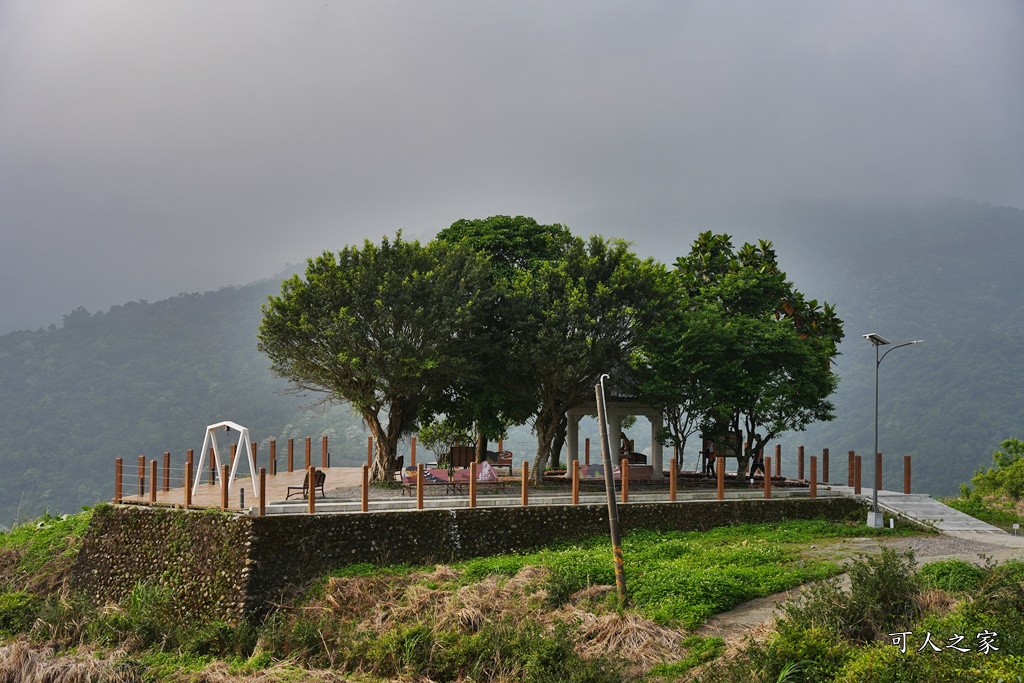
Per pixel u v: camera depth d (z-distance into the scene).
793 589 18.88
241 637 18.92
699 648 16.00
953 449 108.50
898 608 15.64
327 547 21.39
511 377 30.02
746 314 34.34
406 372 26.91
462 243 31.27
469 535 23.20
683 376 30.47
